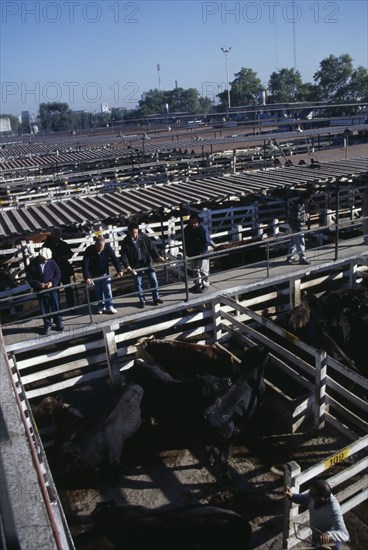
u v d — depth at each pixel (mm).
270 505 7379
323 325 10625
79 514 7434
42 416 9102
